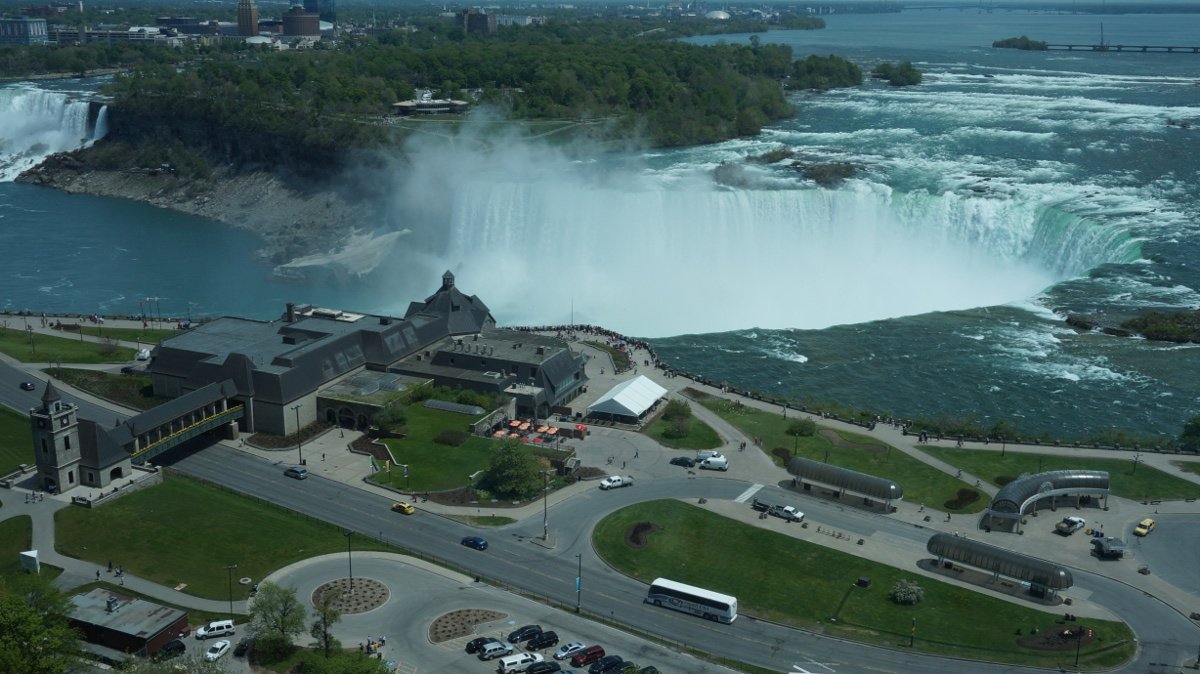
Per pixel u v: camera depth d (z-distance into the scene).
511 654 116.69
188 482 154.12
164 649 116.06
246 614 123.00
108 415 175.75
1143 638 123.19
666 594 127.69
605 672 114.00
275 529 142.38
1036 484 149.38
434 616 124.25
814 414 186.25
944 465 166.12
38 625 108.06
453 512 148.38
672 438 174.38
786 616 126.88
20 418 173.12
